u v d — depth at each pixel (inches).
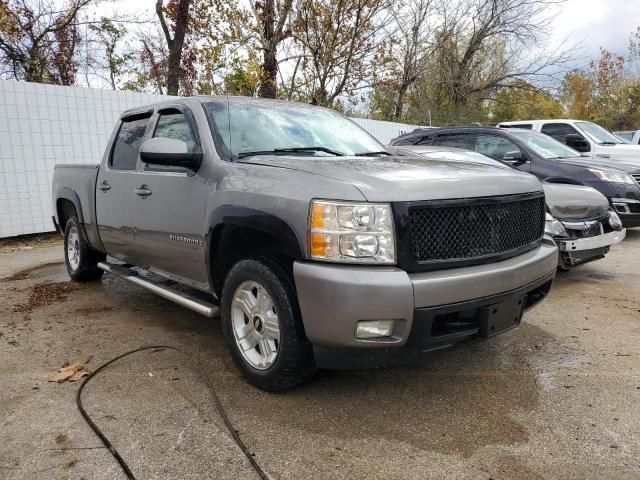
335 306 104.0
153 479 92.4
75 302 205.3
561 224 207.2
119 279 243.9
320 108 186.2
